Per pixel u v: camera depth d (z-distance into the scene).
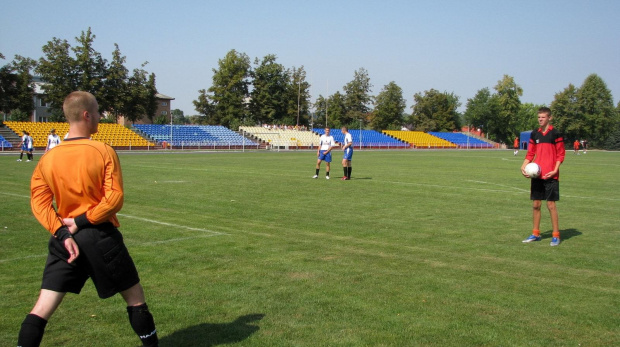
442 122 101.62
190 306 5.05
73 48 60.53
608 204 13.05
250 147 61.19
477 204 12.63
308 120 91.94
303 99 89.19
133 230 8.77
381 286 5.73
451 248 7.70
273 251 7.36
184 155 41.16
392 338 4.30
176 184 16.47
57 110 62.00
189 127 62.12
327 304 5.13
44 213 3.44
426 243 8.04
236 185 16.39
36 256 6.89
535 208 8.26
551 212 8.06
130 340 4.27
